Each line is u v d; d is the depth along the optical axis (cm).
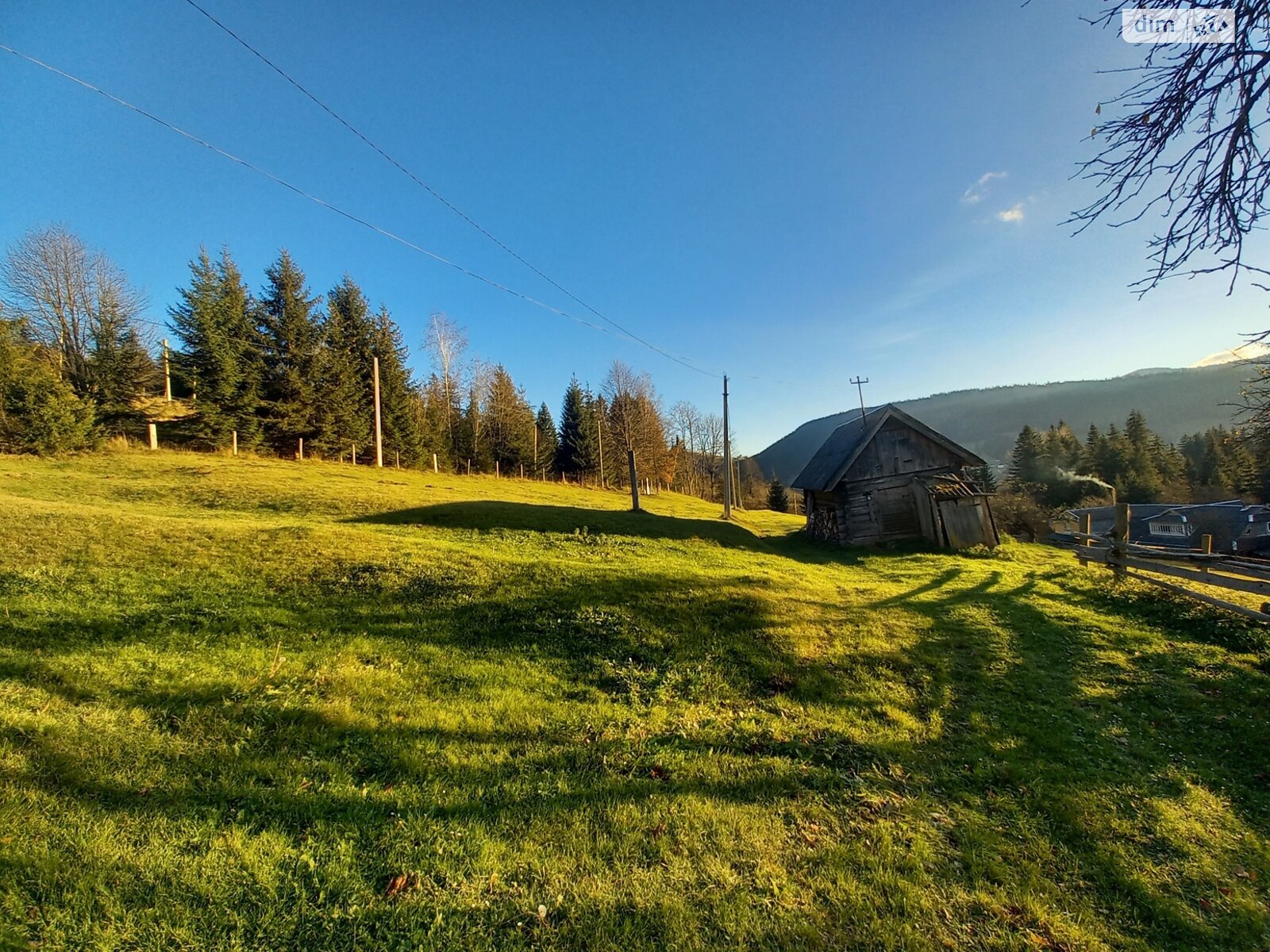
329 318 3884
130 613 675
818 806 394
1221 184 341
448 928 268
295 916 270
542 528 1692
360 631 688
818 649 729
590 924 274
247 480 2158
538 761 439
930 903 305
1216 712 581
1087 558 1287
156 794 358
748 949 265
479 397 5428
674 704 566
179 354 3186
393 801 372
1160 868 349
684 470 6938
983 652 754
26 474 1886
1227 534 3659
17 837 306
